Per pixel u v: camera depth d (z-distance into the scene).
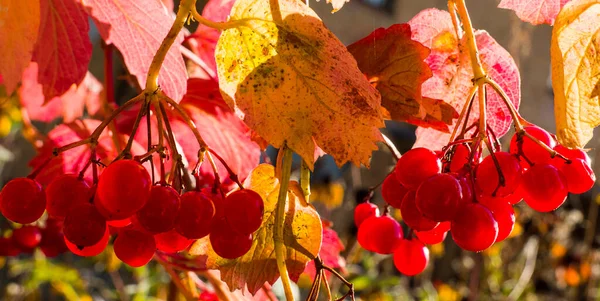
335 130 0.24
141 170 0.23
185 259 0.31
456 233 0.23
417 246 0.27
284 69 0.24
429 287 1.02
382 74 0.27
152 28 0.28
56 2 0.29
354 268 0.80
